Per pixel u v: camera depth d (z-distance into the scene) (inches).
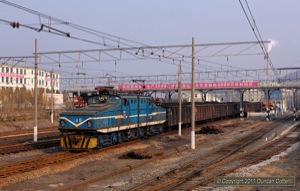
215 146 1034.7
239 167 693.9
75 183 531.8
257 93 5118.1
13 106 2327.8
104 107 941.8
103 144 920.9
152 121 1231.5
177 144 1089.4
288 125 1900.8
